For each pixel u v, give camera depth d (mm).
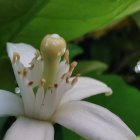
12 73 98
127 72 165
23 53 87
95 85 87
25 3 91
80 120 78
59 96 79
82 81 87
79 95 84
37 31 98
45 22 96
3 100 79
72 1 91
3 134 96
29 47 89
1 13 93
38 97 78
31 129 75
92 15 95
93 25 99
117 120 78
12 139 72
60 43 76
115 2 90
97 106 81
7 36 98
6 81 98
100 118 78
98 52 163
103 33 151
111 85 107
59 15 95
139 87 164
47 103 78
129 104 104
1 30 97
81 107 81
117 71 162
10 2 91
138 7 95
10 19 94
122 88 106
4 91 80
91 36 153
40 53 79
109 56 164
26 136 73
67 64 80
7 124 97
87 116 79
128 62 161
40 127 76
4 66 97
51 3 92
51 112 78
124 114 103
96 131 76
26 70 77
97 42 164
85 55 163
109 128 77
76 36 103
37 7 92
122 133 76
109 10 93
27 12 93
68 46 118
